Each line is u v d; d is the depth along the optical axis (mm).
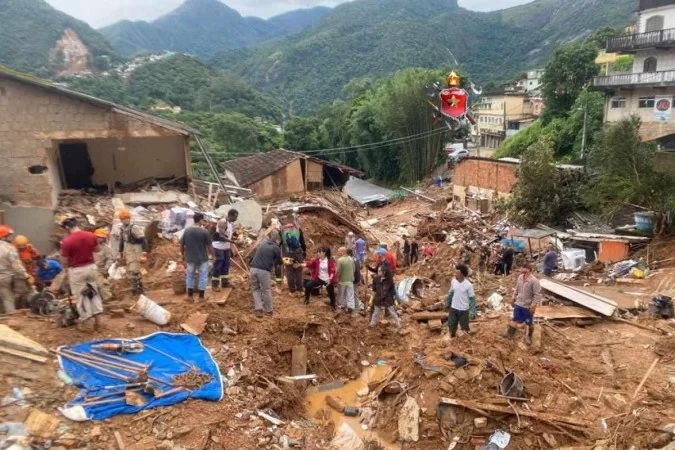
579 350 10930
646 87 34062
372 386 10438
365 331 12289
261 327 10891
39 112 15477
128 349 8844
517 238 22234
